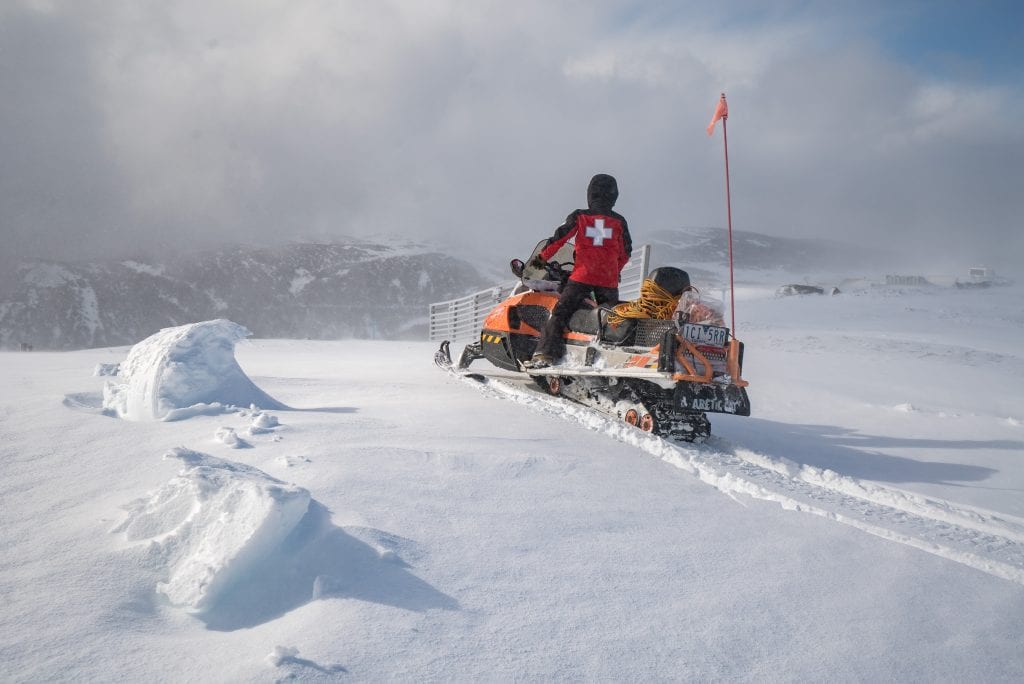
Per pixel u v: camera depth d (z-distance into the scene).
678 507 3.22
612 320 5.29
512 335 6.66
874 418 6.84
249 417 4.18
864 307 31.23
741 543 2.84
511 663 1.78
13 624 1.77
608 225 5.87
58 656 1.63
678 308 4.96
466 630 1.91
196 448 3.40
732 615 2.20
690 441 4.89
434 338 21.17
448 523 2.66
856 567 2.69
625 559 2.54
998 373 12.09
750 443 5.30
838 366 11.98
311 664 1.65
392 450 3.51
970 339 18.55
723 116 5.62
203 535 2.16
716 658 1.93
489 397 5.85
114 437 3.60
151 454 3.29
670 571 2.48
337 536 2.29
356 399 5.54
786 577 2.54
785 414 6.87
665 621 2.11
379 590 2.06
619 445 4.35
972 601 2.47
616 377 5.25
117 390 4.49
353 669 1.66
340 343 15.21
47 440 3.49
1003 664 2.06
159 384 4.24
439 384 6.63
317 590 2.02
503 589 2.19
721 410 4.50
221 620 1.92
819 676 1.90
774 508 3.37
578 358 5.68
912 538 3.02
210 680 1.56
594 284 5.83
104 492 2.76
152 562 2.13
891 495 3.77
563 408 5.37
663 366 4.54
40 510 2.57
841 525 3.19
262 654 1.70
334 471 3.07
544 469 3.54
